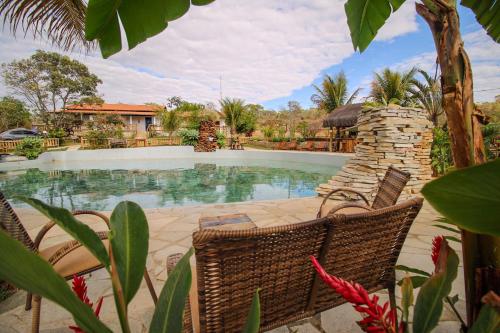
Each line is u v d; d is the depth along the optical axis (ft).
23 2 7.74
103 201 19.53
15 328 5.04
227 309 2.93
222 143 57.93
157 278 6.77
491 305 1.48
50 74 69.82
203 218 7.61
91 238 1.38
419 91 46.39
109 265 1.41
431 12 2.22
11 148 51.13
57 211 1.28
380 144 15.10
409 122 14.98
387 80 50.98
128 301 1.53
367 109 16.26
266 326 3.41
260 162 44.04
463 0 3.22
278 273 3.12
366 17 4.48
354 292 1.58
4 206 4.56
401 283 2.08
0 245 0.98
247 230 2.65
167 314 1.63
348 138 45.75
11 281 0.99
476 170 1.09
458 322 4.98
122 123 79.30
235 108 61.31
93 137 58.59
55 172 34.22
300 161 42.47
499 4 3.06
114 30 3.05
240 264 2.80
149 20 3.05
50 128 72.95
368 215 3.36
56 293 1.13
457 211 1.22
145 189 23.88
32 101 72.43
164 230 10.25
